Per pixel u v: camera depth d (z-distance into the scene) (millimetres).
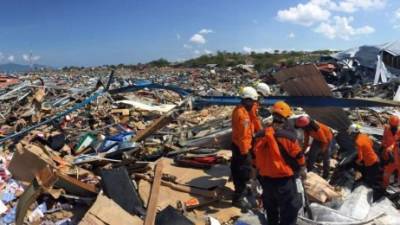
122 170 6590
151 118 14430
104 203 5918
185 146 9312
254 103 6633
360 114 14711
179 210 6332
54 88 20000
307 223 5715
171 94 20984
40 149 7875
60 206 6641
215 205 6754
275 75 8859
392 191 7484
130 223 5715
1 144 10297
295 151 5047
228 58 75938
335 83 29812
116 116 14398
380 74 27641
